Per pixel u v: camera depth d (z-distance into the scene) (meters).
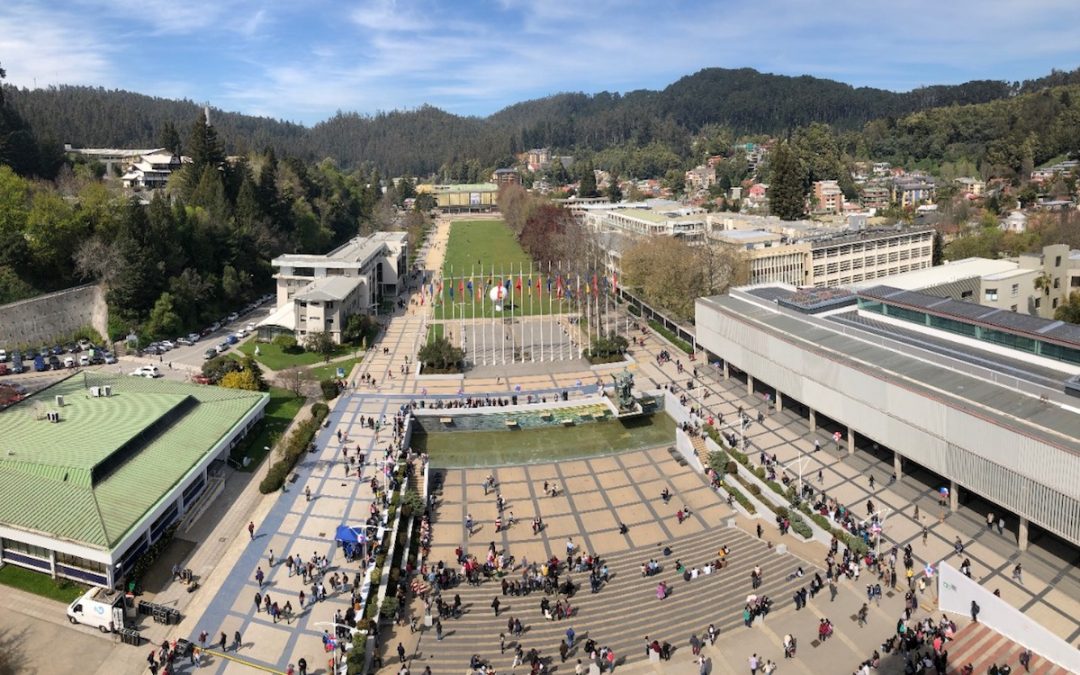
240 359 147.50
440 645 73.44
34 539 79.25
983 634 71.19
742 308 144.38
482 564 87.94
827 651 69.88
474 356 167.00
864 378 104.62
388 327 196.62
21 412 104.12
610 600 80.44
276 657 70.88
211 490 100.31
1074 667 64.94
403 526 94.81
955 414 89.69
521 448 124.88
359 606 76.94
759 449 113.94
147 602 78.00
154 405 108.31
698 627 74.94
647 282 185.25
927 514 92.56
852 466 106.44
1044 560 81.50
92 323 170.50
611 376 152.25
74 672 68.12
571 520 98.94
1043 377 95.38
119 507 84.19
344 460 113.31
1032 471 80.44
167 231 191.25
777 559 86.69
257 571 82.31
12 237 164.00
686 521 97.56
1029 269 168.50
